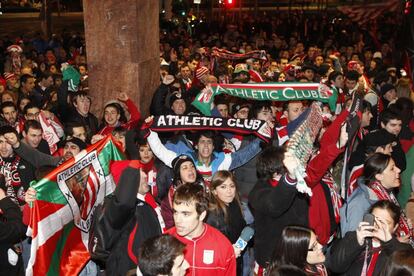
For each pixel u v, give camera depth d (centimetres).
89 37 768
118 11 751
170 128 560
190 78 1143
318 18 2697
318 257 354
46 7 2342
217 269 384
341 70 1119
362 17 1700
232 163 550
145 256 309
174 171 480
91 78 780
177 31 2361
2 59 1611
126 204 368
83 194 428
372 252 388
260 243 436
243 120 561
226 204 452
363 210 437
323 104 693
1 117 700
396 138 549
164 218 469
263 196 410
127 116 775
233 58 1359
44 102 873
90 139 670
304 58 1553
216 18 3089
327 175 488
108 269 396
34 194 399
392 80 1038
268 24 2562
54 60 1616
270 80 1098
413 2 1033
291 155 364
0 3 4091
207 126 561
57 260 414
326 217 455
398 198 628
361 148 540
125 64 766
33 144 588
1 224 414
